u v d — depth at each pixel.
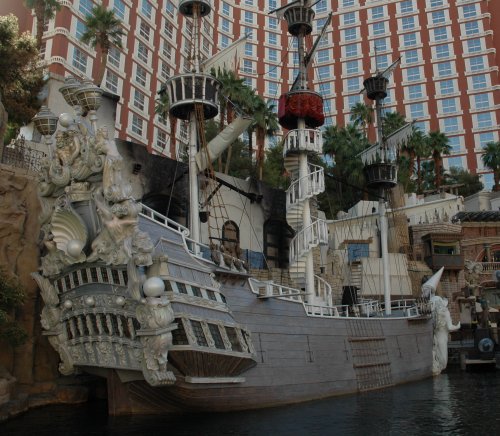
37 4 41.50
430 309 33.50
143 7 65.50
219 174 33.59
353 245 50.00
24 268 19.95
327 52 95.31
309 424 16.67
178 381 15.73
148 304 14.78
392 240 51.81
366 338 25.48
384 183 34.28
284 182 60.59
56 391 19.73
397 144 35.84
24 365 19.23
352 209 57.62
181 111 23.39
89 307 16.64
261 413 17.94
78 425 15.60
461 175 79.00
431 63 90.25
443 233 48.75
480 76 87.44
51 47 51.16
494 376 33.06
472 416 18.66
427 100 89.06
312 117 28.00
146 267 15.72
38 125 18.03
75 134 16.73
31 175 21.39
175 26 71.75
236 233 33.72
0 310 16.53
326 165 65.69
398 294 44.97
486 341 38.22
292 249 26.02
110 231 15.17
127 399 17.08
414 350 30.22
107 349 16.33
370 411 19.34
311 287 25.16
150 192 28.70
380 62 92.62
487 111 85.62
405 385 27.67
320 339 22.19
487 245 53.19
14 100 28.66
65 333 17.61
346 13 96.31
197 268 16.97
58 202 16.78
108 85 58.09
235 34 90.31
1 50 27.69
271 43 92.88
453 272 48.41
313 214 28.84
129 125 60.53
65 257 16.59
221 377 16.77
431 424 17.17
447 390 25.83
